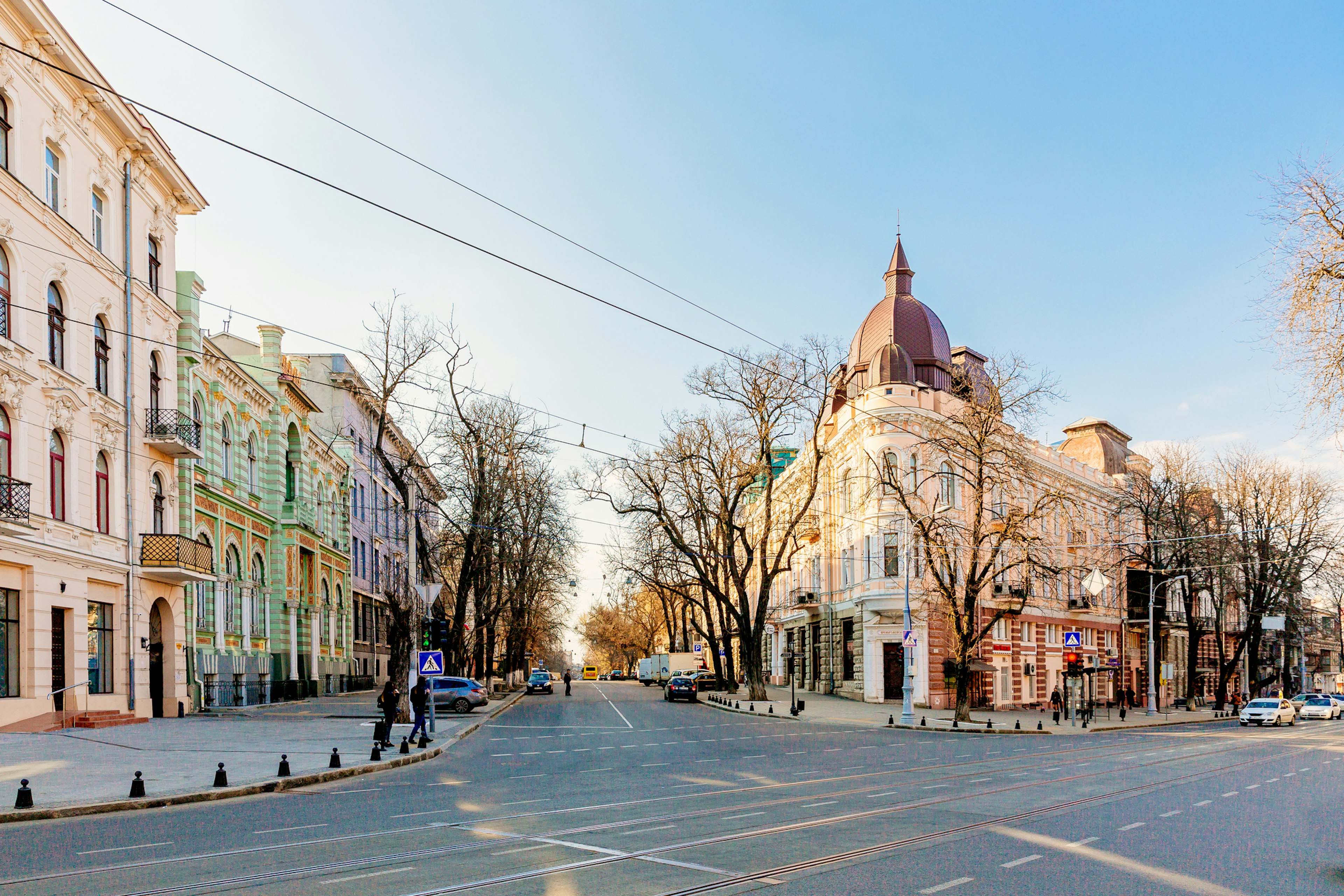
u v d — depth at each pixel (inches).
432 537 2105.1
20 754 787.4
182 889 339.0
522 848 417.4
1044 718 1839.3
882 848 423.2
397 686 1296.8
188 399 1347.2
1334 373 573.9
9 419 941.2
